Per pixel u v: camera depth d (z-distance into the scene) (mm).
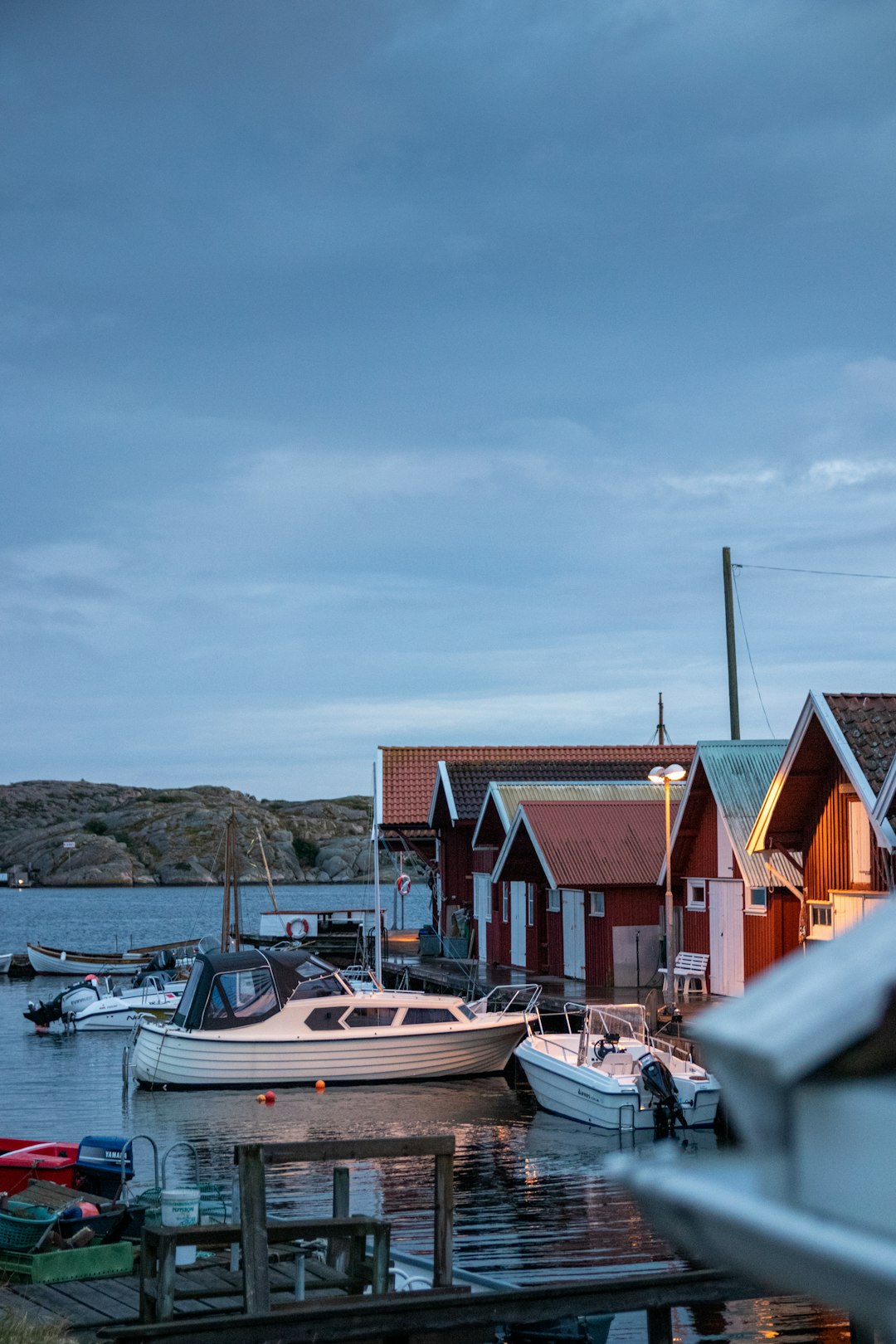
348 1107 29906
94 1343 10844
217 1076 32281
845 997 1091
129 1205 15109
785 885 31500
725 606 44969
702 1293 11609
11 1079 35281
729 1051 1117
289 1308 10711
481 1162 23578
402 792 60469
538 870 44188
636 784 49969
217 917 148875
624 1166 1232
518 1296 11148
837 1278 1036
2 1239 13719
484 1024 33188
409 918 151625
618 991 38531
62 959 70438
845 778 29562
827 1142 1070
